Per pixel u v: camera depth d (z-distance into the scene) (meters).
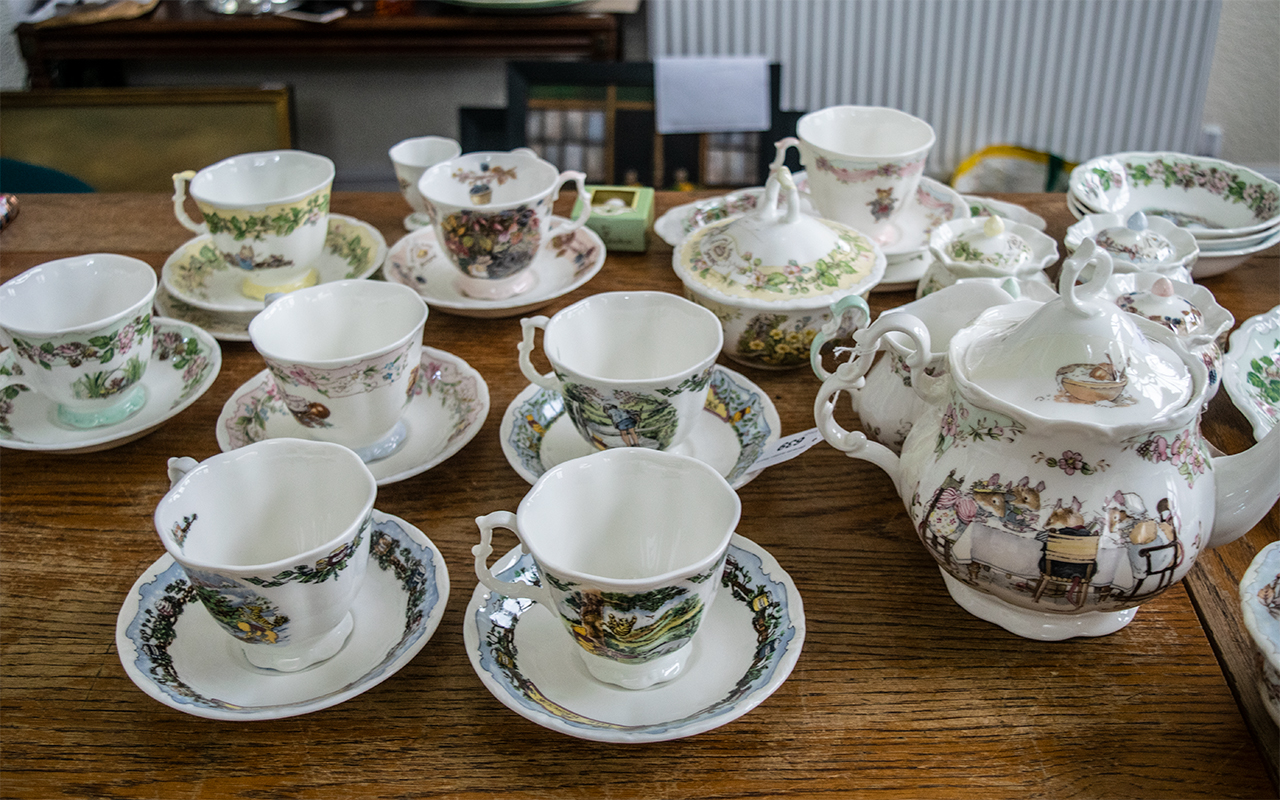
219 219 0.94
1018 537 0.53
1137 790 0.50
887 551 0.67
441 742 0.54
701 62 1.79
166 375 0.88
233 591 0.52
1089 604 0.54
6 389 0.84
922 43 2.34
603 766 0.53
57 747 0.54
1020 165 2.45
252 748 0.54
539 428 0.78
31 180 1.42
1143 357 0.53
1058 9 2.25
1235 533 0.56
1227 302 0.95
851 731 0.54
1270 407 0.76
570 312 0.73
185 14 2.21
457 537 0.69
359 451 0.77
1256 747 0.53
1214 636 0.59
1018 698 0.56
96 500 0.74
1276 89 2.39
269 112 2.00
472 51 2.17
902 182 0.98
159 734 0.55
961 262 0.83
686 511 0.57
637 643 0.52
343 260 1.08
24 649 0.61
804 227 0.86
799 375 0.88
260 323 0.76
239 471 0.59
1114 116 2.39
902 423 0.71
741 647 0.57
